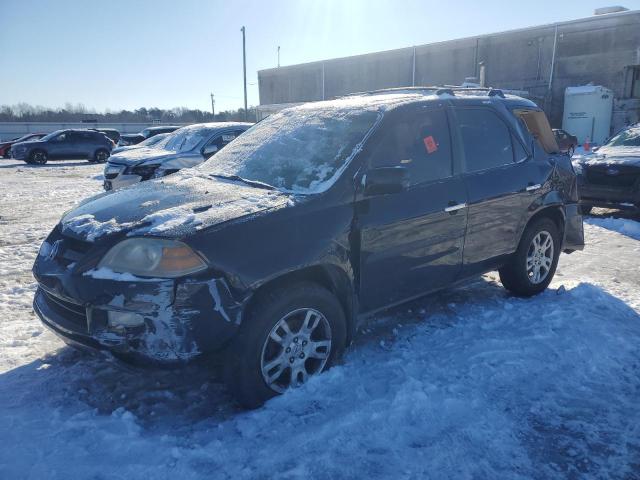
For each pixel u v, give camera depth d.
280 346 3.13
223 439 2.79
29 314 4.61
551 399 3.17
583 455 2.68
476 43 33.25
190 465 2.56
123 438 2.78
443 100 4.21
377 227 3.50
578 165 9.09
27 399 3.19
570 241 5.22
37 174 19.53
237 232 2.92
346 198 3.35
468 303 4.83
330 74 42.81
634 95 27.86
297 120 4.25
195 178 3.97
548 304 4.69
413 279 3.87
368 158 3.54
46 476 2.47
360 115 3.88
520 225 4.64
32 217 9.91
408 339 4.03
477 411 3.01
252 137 4.43
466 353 3.73
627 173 8.35
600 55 28.52
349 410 3.00
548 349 3.77
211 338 2.82
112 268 2.85
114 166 10.16
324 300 3.24
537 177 4.75
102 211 3.34
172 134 11.62
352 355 3.75
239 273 2.86
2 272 5.97
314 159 3.65
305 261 3.09
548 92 30.59
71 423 2.90
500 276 5.04
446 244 4.01
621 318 4.41
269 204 3.15
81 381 3.43
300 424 2.89
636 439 2.81
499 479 2.50
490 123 4.54
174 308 2.74
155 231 2.84
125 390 3.33
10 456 2.61
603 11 30.83
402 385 3.22
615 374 3.48
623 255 6.64
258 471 2.52
